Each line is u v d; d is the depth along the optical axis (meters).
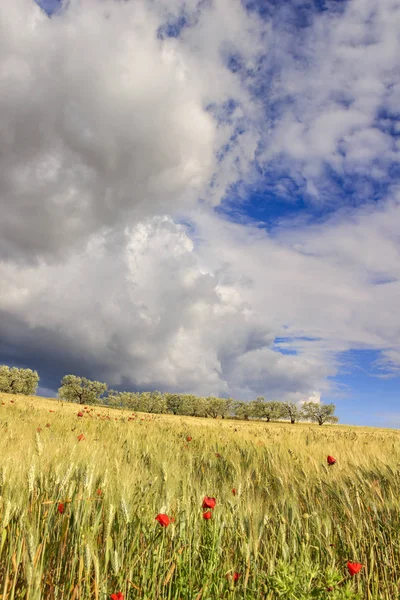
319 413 129.00
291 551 3.39
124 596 2.69
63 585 2.73
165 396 138.12
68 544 3.01
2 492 3.33
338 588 2.90
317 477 5.22
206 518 3.32
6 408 16.11
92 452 5.23
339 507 4.46
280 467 6.10
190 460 5.90
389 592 3.24
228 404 140.38
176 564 2.98
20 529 2.86
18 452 4.68
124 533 3.06
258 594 2.85
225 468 6.21
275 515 4.04
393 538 3.83
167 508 3.47
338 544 3.78
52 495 3.37
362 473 5.58
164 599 2.71
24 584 2.64
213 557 3.05
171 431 11.02
